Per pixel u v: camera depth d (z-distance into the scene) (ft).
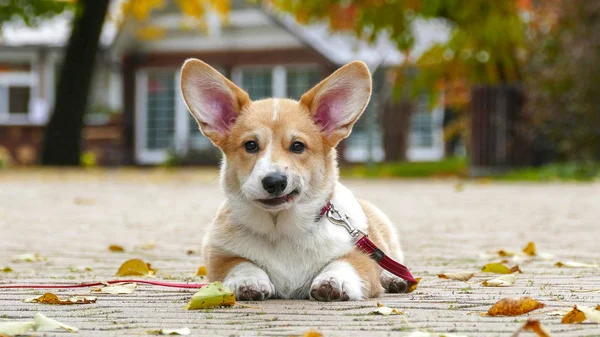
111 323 11.58
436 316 11.96
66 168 78.64
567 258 20.03
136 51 97.66
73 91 81.41
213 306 12.75
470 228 27.53
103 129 103.50
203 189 50.26
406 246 22.70
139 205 38.17
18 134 103.55
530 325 9.82
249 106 14.49
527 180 56.95
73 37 81.15
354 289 13.33
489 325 11.17
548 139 62.23
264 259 13.89
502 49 65.26
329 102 14.57
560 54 58.90
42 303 13.38
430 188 49.73
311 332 9.98
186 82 14.57
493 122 63.16
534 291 14.52
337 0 68.64
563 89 58.70
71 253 21.50
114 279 16.40
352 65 14.58
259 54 94.43
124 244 23.56
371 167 75.10
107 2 81.41
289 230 13.79
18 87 109.50
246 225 13.96
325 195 14.10
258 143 13.92
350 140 92.73
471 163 63.77
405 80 78.95
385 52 85.81
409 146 95.35
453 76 74.02
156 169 86.99
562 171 57.36
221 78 14.43
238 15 92.38
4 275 17.25
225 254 14.14
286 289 13.89
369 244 14.29
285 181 13.21
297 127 14.05
